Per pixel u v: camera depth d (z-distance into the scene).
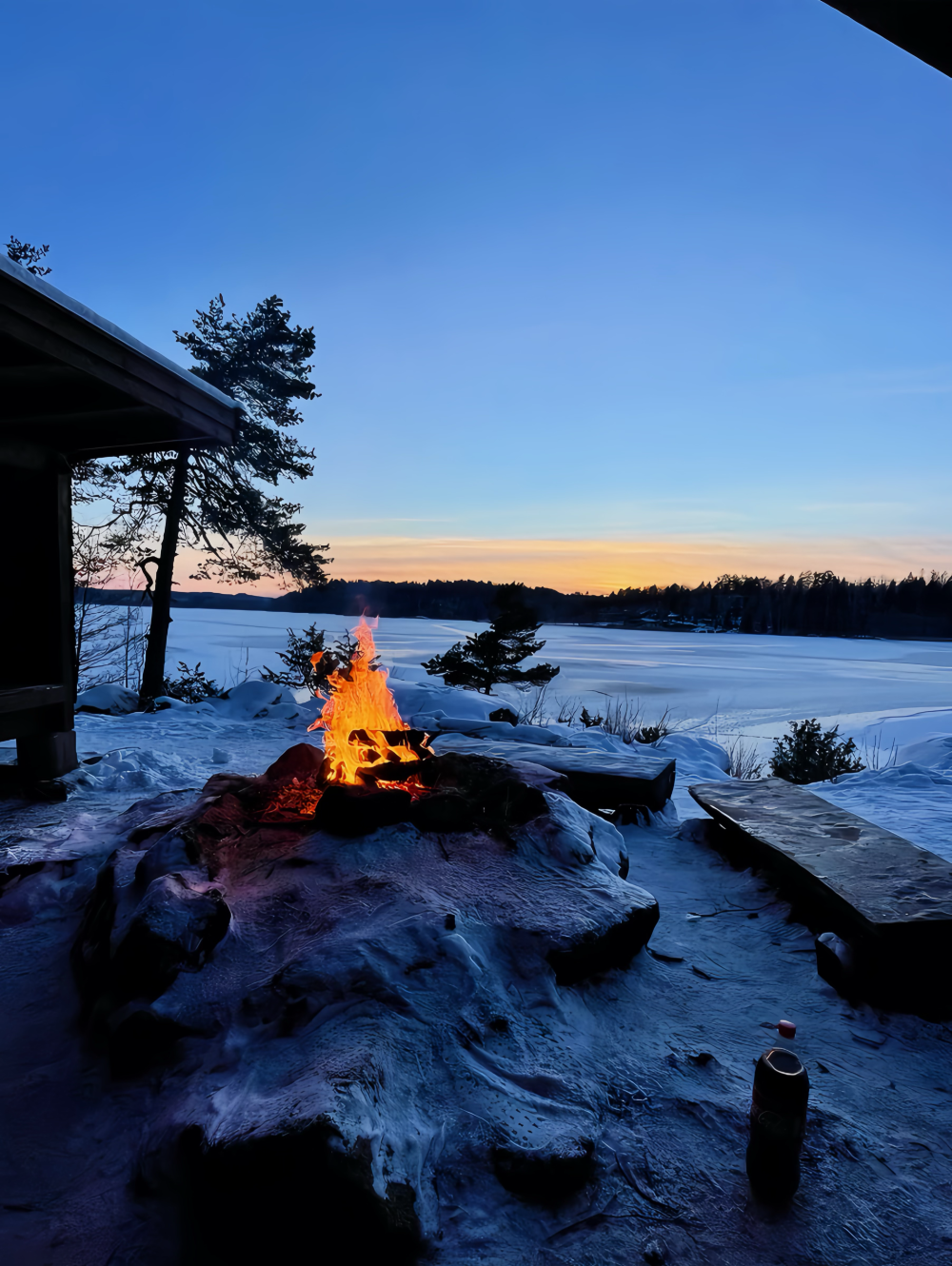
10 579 6.23
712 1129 2.21
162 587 15.98
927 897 3.26
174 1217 1.85
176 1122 2.00
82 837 4.28
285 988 2.41
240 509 16.80
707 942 3.64
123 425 5.70
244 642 47.59
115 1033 2.37
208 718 10.30
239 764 7.44
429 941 2.60
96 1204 1.91
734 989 3.16
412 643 55.03
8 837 4.30
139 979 2.51
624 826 5.67
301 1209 1.69
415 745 4.24
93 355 4.39
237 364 17.20
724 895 4.32
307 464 17.50
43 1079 2.41
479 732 8.80
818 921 3.70
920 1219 1.94
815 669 49.75
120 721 9.96
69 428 5.79
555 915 2.93
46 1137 2.16
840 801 7.23
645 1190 1.97
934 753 9.51
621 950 3.05
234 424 5.89
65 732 6.20
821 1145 2.18
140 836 3.55
